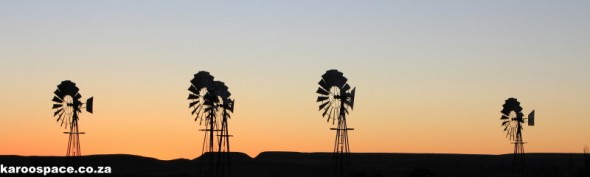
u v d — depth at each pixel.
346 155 94.44
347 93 93.50
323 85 93.88
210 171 108.62
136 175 169.38
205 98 105.56
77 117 110.81
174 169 199.88
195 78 106.00
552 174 178.12
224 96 106.62
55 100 110.56
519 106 128.12
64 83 110.69
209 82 105.69
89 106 111.06
